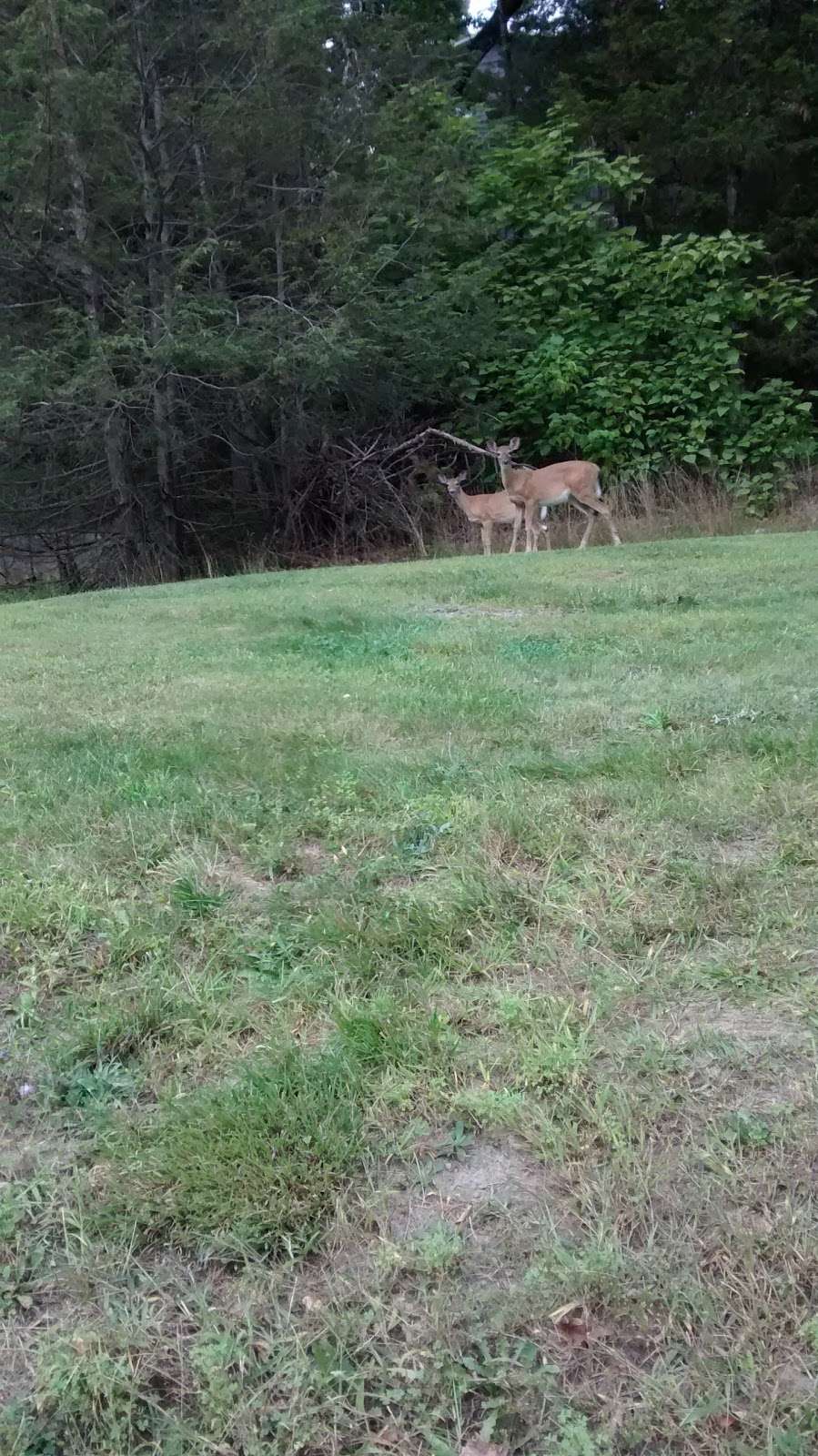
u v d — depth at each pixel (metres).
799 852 3.01
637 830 3.23
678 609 7.92
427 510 17.67
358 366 16.25
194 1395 1.56
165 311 15.02
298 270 16.66
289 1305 1.69
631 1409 1.50
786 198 19.19
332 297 16.28
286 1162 1.93
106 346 14.45
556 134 18.11
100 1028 2.35
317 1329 1.64
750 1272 1.67
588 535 15.23
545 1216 1.82
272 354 15.31
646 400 17.31
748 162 18.72
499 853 3.12
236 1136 1.99
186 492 18.14
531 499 15.18
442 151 17.25
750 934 2.63
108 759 4.20
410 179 16.91
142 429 16.64
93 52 14.95
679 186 20.28
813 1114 1.99
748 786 3.51
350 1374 1.56
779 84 18.50
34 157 14.55
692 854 3.07
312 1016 2.40
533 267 18.34
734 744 3.98
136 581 17.25
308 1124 2.02
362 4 18.94
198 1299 1.71
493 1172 1.93
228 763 4.04
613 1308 1.64
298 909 2.87
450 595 9.34
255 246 17.23
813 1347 1.55
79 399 15.30
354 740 4.36
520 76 23.30
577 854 3.10
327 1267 1.76
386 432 18.39
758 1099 2.04
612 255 17.42
